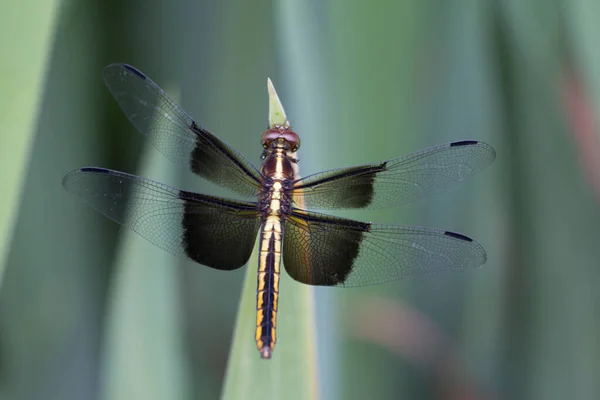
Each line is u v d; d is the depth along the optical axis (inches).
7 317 35.6
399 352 35.4
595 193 34.9
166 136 34.9
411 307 35.6
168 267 34.7
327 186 34.9
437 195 35.6
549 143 34.9
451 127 35.2
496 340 35.4
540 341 35.2
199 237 34.6
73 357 35.8
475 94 35.2
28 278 35.8
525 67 34.8
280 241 34.7
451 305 35.6
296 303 33.2
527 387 35.3
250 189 35.1
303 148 34.8
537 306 35.2
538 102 34.8
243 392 33.1
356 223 34.6
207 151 35.0
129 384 34.4
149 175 34.7
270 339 33.2
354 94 34.8
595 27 34.8
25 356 35.6
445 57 35.1
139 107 34.9
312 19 34.6
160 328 34.6
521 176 35.1
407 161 34.9
